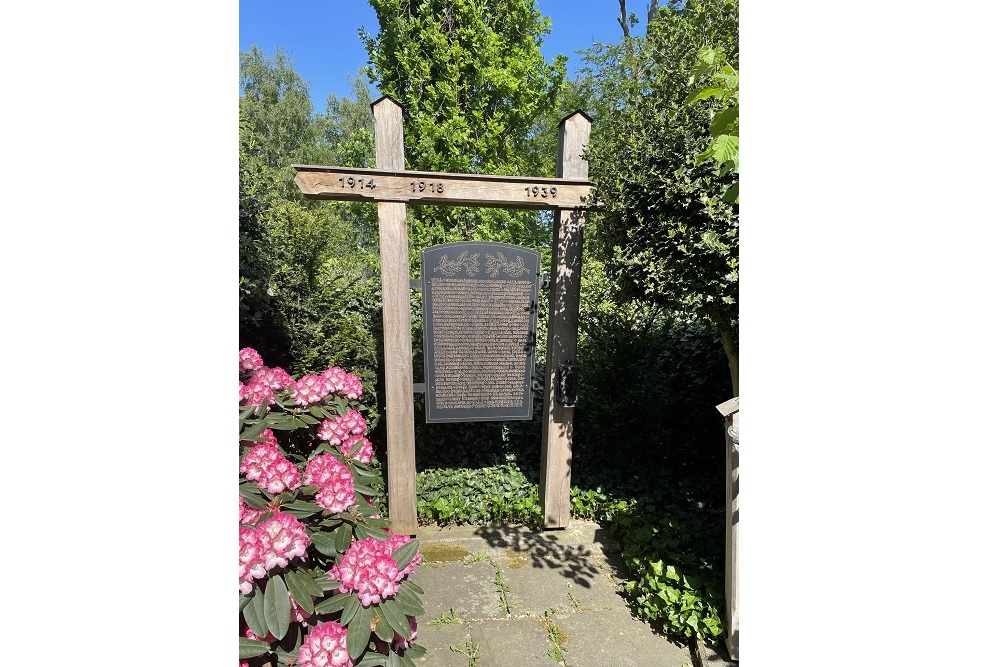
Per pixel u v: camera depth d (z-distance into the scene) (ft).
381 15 21.06
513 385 11.59
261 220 11.66
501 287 11.30
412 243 20.31
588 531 11.51
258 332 11.47
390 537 5.93
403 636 4.93
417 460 13.29
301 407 7.91
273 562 4.54
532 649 7.83
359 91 71.46
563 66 23.32
